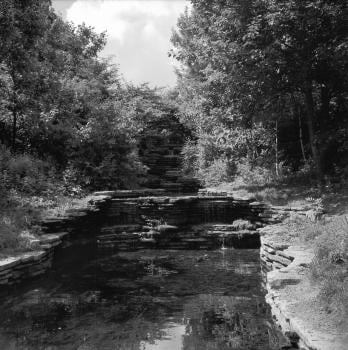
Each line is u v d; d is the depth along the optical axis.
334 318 5.43
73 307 7.78
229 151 20.20
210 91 16.45
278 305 6.33
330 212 11.41
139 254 12.87
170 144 26.16
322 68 13.95
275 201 13.89
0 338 6.33
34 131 15.31
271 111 14.84
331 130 14.31
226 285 9.30
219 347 6.00
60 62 17.25
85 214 12.51
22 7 14.20
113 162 16.95
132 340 6.28
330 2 12.76
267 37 13.18
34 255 9.12
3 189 12.16
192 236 13.92
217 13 15.07
